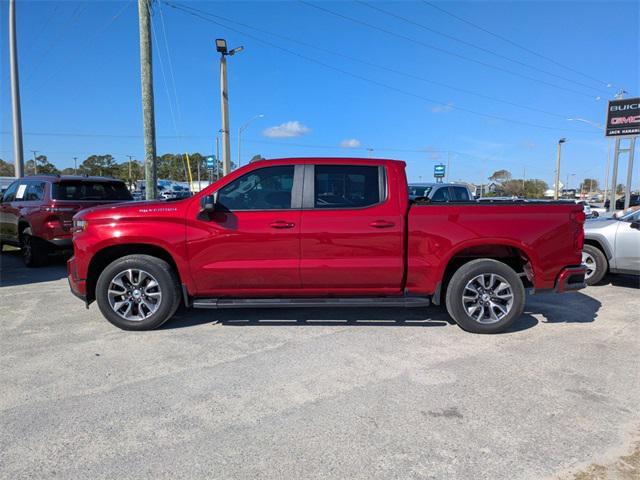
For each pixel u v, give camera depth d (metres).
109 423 3.29
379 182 5.16
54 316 5.87
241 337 5.09
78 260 5.24
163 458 2.89
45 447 3.00
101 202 9.55
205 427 3.25
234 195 5.18
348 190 5.17
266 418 3.37
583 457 2.91
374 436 3.14
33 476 2.71
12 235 10.30
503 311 5.20
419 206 5.13
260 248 5.07
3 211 10.57
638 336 5.20
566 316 5.98
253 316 5.86
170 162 95.69
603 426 3.27
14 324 5.54
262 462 2.85
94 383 3.93
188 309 6.18
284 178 5.18
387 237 5.05
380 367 4.29
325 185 5.16
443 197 12.63
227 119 22.94
